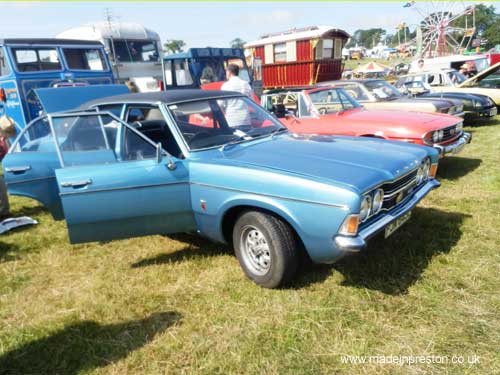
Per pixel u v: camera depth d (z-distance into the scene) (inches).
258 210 131.6
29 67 322.7
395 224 133.4
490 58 975.0
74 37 494.0
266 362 104.0
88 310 130.6
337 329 114.2
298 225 120.9
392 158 138.0
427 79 522.9
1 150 299.1
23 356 112.3
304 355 105.7
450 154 243.8
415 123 237.1
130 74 502.0
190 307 129.2
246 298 131.3
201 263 155.9
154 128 159.3
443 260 147.5
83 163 143.8
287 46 682.2
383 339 109.8
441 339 108.2
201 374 102.0
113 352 111.6
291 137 166.9
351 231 114.0
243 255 139.9
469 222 179.6
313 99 274.5
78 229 139.2
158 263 159.3
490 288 129.3
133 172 138.3
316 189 116.6
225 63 503.8
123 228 142.8
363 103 342.6
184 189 142.9
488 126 426.0
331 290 132.6
